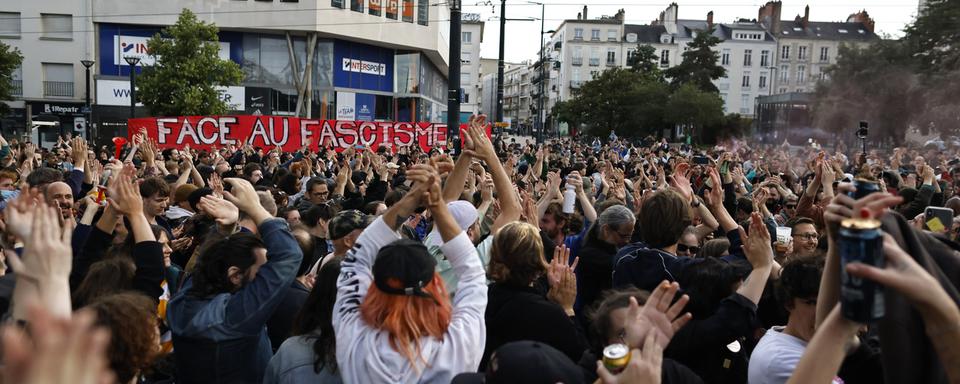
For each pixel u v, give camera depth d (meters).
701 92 64.12
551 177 6.38
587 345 3.39
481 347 2.79
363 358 2.60
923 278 1.51
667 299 2.28
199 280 3.31
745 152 32.16
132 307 2.53
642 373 1.95
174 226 6.75
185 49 34.03
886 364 1.65
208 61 34.12
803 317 2.81
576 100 71.94
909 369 1.62
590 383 2.60
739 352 3.44
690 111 61.62
